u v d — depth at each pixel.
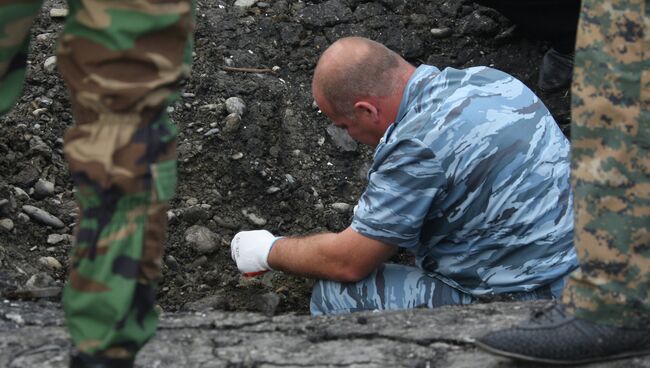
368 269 4.26
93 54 2.47
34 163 4.85
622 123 2.76
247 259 4.46
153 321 2.62
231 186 5.09
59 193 4.83
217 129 5.19
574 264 4.12
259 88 5.40
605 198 2.80
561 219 4.11
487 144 4.00
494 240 4.14
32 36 5.42
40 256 4.48
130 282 2.48
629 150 2.77
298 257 4.33
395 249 4.21
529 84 5.57
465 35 5.76
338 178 5.24
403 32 5.74
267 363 3.24
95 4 2.45
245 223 4.99
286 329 3.49
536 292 4.14
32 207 4.63
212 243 4.82
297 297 4.69
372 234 4.11
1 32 2.75
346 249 4.19
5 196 4.60
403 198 4.02
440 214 4.12
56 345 3.31
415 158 3.97
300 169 5.23
